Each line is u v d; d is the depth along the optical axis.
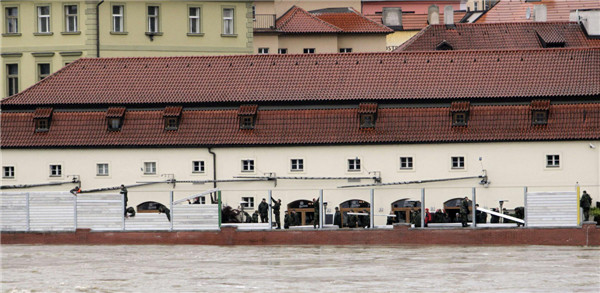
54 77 199.38
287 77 195.25
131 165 190.75
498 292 123.88
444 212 182.62
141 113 193.38
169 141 190.12
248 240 162.25
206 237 162.88
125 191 170.75
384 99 189.25
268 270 138.25
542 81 189.12
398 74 193.50
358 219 174.88
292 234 161.62
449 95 188.25
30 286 130.50
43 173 192.12
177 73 198.12
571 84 188.00
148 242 163.88
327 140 187.12
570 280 130.12
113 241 164.25
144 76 198.25
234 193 187.12
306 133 188.38
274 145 187.88
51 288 129.25
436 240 159.38
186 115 192.50
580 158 183.38
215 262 145.12
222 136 189.50
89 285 130.62
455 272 135.25
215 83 195.62
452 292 123.88
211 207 163.12
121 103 193.62
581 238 157.75
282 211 186.88
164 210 180.00
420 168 186.00
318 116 189.88
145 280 132.88
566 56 193.25
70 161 191.75
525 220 159.12
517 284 127.88
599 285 127.31
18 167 192.50
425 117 188.00
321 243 161.00
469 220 177.62
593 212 169.50
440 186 184.75
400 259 145.62
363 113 188.62
